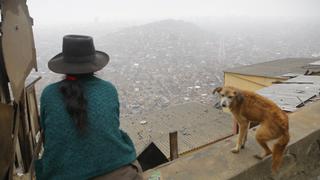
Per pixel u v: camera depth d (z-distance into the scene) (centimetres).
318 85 870
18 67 288
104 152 204
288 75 1380
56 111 202
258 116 331
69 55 211
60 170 201
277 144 318
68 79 213
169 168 323
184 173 314
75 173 199
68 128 199
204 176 309
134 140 1287
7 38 262
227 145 370
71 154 198
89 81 215
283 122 313
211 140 1204
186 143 1193
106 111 208
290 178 379
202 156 346
